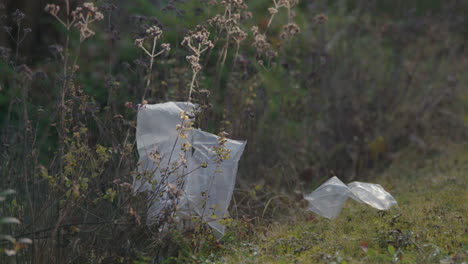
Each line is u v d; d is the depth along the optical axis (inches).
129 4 425.4
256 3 494.6
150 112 286.8
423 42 575.8
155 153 271.7
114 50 390.3
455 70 585.0
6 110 370.6
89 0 351.3
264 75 451.8
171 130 289.1
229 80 375.6
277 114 444.5
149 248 281.7
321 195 317.4
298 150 440.5
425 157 499.2
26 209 277.0
